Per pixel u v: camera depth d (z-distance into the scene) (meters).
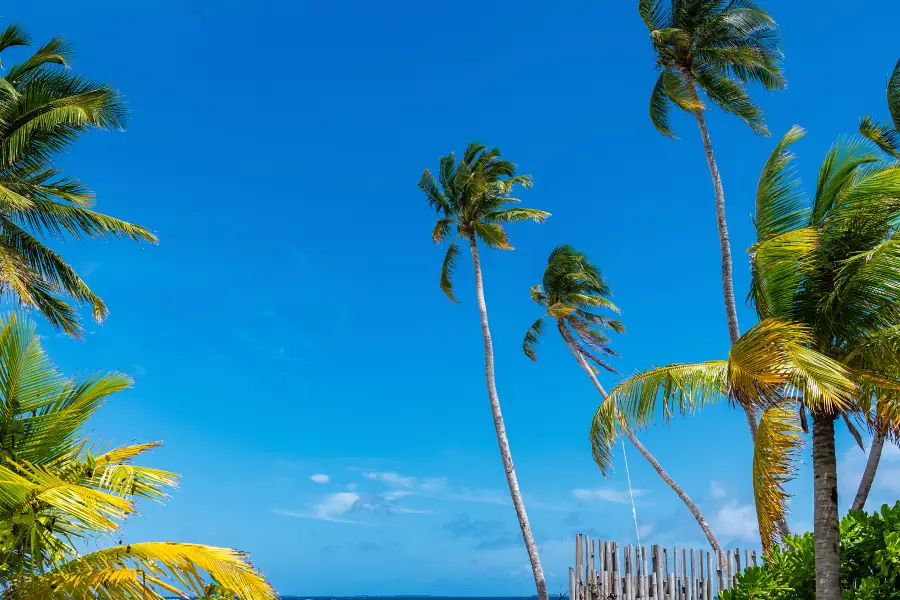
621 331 29.56
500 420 22.64
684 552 14.52
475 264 24.36
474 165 24.78
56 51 15.98
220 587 6.25
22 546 5.84
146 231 17.44
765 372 8.77
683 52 19.75
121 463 7.18
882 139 17.66
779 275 9.95
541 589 20.25
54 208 16.48
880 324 9.38
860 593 8.11
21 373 6.96
